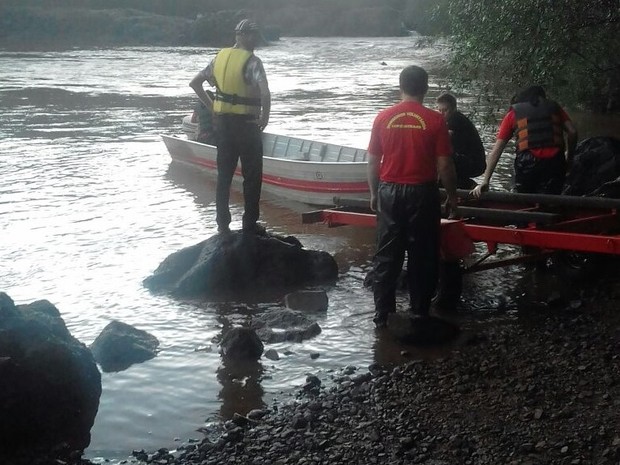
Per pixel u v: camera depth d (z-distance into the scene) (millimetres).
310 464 4734
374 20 72312
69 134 18172
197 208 11242
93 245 9461
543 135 7727
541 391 5484
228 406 5562
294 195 11539
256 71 7738
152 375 6055
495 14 10102
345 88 28984
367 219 8023
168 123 19969
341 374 5965
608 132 17109
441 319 6617
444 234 6902
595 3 9672
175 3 73688
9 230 10109
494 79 11438
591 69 12039
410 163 6289
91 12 65938
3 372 5070
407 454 4793
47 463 4910
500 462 4641
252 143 7941
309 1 76938
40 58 45844
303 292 7480
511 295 7418
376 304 6762
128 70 38094
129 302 7609
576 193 9312
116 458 4953
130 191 12289
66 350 5434
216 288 7820
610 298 7133
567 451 4691
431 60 42188
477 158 8859
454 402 5414
